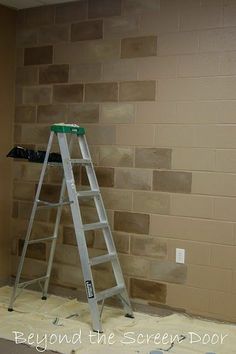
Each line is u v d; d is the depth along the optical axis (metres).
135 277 4.12
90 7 4.25
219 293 3.77
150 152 4.02
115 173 4.18
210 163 3.77
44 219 4.54
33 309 4.04
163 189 3.97
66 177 3.72
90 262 3.62
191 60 3.82
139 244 4.09
